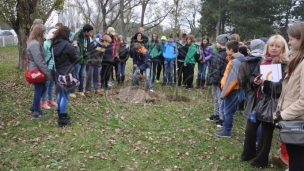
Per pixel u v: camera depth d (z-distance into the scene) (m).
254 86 3.13
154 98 4.92
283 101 2.49
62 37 3.93
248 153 3.37
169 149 3.64
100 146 3.64
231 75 3.62
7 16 8.91
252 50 3.57
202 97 5.26
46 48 4.39
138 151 3.56
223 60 4.21
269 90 2.91
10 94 6.04
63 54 3.87
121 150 3.56
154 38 6.05
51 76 4.30
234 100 3.85
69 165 3.20
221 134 4.04
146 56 5.25
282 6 24.73
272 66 2.89
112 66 5.56
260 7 24.12
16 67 9.73
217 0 25.67
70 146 3.62
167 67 5.95
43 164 3.21
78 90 5.33
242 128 4.50
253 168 3.24
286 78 2.53
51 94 5.07
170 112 4.48
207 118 4.52
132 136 3.87
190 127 4.18
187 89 5.62
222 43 4.23
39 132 4.01
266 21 24.77
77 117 4.39
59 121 4.19
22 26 9.10
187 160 3.41
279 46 2.92
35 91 4.43
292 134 2.31
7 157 3.31
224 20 26.84
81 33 4.91
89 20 21.14
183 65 5.74
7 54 15.89
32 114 4.71
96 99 4.78
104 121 4.14
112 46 5.25
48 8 9.34
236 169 3.22
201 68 5.59
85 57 4.89
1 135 3.88
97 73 4.99
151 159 3.39
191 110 4.68
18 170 3.06
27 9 8.84
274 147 3.85
